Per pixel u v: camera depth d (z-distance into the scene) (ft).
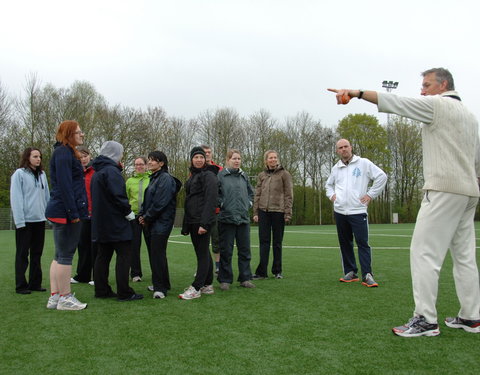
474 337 9.84
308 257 27.91
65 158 12.67
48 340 9.73
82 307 13.01
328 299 14.35
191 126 114.42
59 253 13.01
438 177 9.86
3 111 88.58
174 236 51.67
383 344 9.33
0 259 27.20
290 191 19.97
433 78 10.57
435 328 9.98
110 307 13.26
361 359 8.39
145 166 20.10
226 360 8.35
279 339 9.73
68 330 10.57
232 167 17.10
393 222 133.59
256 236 52.19
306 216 129.49
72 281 18.81
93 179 14.24
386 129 142.82
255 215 20.35
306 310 12.69
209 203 14.75
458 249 10.57
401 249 32.91
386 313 12.24
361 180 17.97
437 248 10.03
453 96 10.32
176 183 15.57
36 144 88.89
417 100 9.84
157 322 11.33
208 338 9.82
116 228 14.01
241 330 10.49
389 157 134.31
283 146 121.49
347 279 18.34
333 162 133.59
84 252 18.48
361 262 17.47
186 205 15.43
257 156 117.29
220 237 16.87
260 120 119.34
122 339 9.77
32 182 16.22
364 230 17.49
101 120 94.68
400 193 142.61
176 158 111.34
